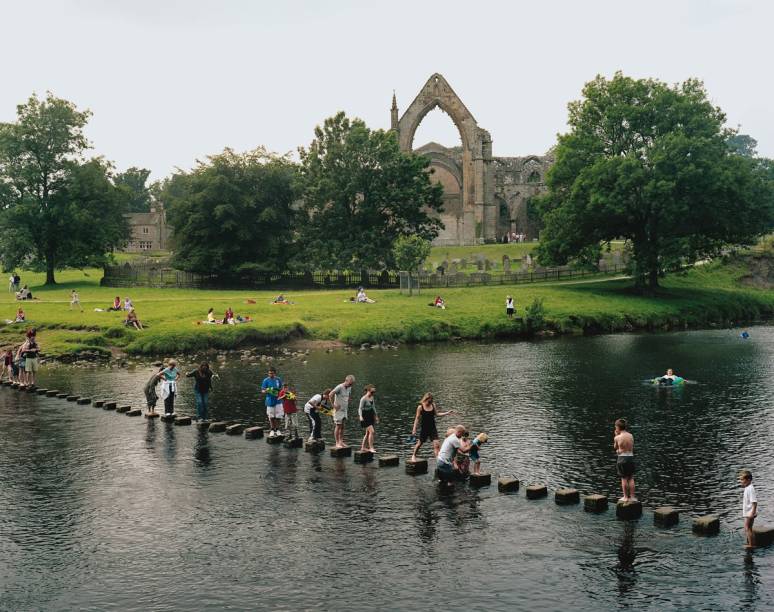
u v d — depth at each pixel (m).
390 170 99.00
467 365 50.66
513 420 33.78
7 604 16.52
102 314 65.25
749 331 71.81
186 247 96.00
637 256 85.69
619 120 85.62
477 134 145.75
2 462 27.23
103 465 26.80
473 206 147.62
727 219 81.62
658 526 20.84
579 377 45.22
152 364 52.16
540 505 22.58
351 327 64.56
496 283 92.69
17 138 90.06
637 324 75.75
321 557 18.84
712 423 32.88
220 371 48.56
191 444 29.78
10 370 44.94
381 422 33.72
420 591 17.02
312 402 28.86
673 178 78.25
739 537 20.06
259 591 17.06
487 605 16.38
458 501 22.91
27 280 107.75
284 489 24.06
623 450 21.80
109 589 17.22
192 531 20.58
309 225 100.44
